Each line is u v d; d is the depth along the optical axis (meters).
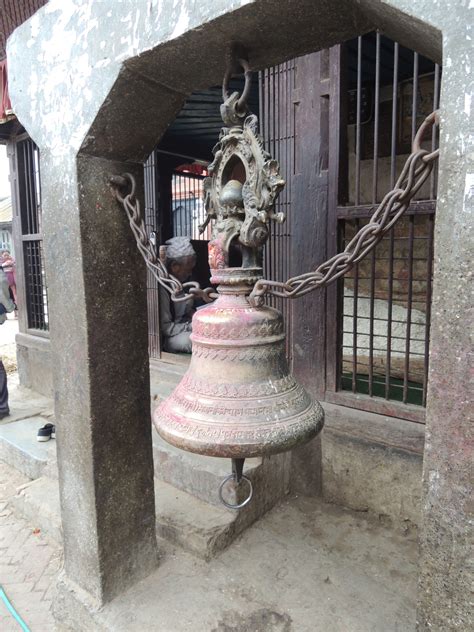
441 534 1.06
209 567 2.36
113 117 1.72
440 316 1.02
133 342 2.06
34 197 5.10
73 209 1.82
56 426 2.09
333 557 2.47
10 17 3.96
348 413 2.83
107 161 1.87
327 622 1.99
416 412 2.59
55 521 2.88
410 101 3.80
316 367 2.95
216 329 1.36
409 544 2.58
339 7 1.25
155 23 1.43
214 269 1.45
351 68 3.71
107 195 1.89
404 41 1.28
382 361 3.50
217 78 1.67
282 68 2.85
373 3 1.11
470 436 1.00
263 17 1.27
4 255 7.67
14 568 2.67
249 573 2.32
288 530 2.72
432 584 1.09
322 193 2.75
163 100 1.78
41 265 5.12
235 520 2.60
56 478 3.37
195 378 1.40
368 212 2.58
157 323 4.26
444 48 0.96
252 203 1.34
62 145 1.82
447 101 0.96
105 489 2.00
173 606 2.06
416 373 3.32
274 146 2.95
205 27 1.32
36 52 1.88
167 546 2.54
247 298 1.42
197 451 1.26
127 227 1.99
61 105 1.80
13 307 4.93
